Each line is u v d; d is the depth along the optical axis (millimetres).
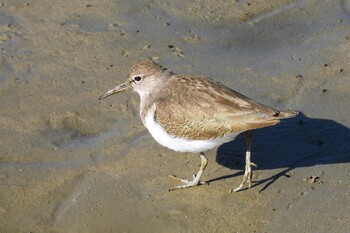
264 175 13203
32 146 13961
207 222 12172
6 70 15984
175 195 12844
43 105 14977
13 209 12484
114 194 12844
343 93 15195
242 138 14273
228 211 12406
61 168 13445
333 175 13070
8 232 12039
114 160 13672
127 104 15086
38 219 12305
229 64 16297
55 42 16969
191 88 12711
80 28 17469
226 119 12250
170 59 16453
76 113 14789
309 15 18109
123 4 18406
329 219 12070
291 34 17359
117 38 17141
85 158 13711
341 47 16734
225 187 12992
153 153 13844
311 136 14125
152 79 13297
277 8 18438
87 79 15781
